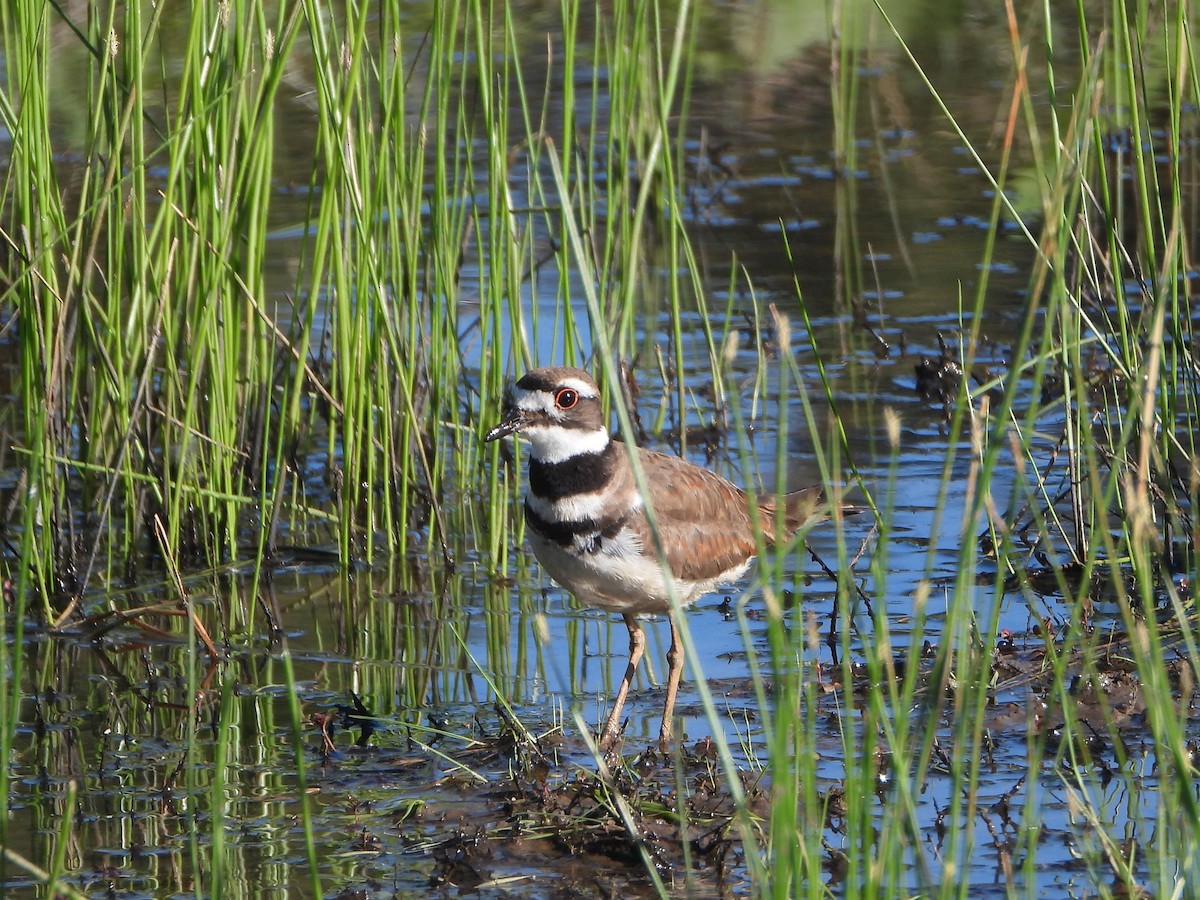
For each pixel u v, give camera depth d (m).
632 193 22.12
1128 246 18.61
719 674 11.46
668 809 9.09
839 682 11.03
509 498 14.78
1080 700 10.34
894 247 20.73
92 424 13.25
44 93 11.98
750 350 18.00
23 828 9.20
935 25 28.92
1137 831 8.65
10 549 13.16
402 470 13.63
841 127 23.27
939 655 7.16
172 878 8.57
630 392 15.75
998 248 20.66
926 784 9.41
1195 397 11.95
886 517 7.21
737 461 15.19
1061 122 23.52
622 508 10.19
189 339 13.25
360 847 8.90
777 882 6.57
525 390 10.15
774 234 21.42
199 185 12.39
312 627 12.55
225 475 13.52
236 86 12.11
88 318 12.84
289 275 19.25
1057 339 17.11
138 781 9.85
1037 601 12.12
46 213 12.08
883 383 17.00
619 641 12.23
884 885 7.90
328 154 12.52
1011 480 14.46
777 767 6.59
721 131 25.69
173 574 12.73
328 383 15.45
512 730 10.20
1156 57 24.05
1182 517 11.64
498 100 13.50
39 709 10.67
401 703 11.12
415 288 13.18
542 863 8.66
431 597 13.13
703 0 29.22
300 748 6.89
